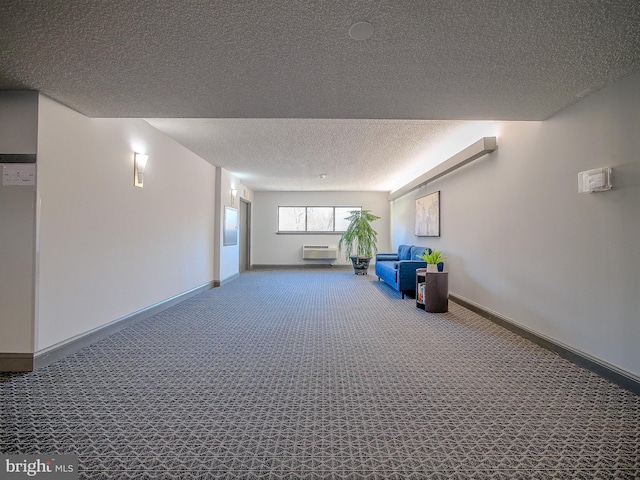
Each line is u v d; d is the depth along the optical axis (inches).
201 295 225.8
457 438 67.5
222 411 77.7
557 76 91.7
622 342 91.4
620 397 84.4
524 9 65.6
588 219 102.7
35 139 101.8
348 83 97.6
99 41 76.5
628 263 89.7
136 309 155.6
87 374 97.9
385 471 58.2
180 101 109.7
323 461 60.7
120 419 74.0
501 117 121.6
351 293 234.5
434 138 193.2
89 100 108.4
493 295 159.6
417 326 149.9
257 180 332.5
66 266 113.3
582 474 57.4
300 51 81.0
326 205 413.1
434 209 239.9
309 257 406.9
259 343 126.2
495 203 157.8
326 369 102.1
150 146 166.9
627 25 69.8
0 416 75.0
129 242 149.5
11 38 74.9
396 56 83.0
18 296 100.8
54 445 64.7
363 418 74.9
